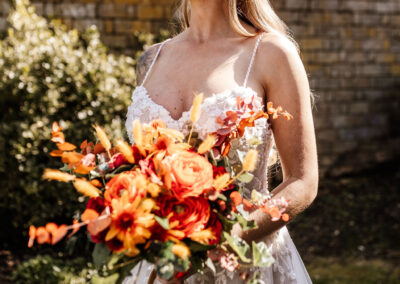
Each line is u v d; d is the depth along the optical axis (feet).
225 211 4.34
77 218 4.45
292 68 5.25
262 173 5.59
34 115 14.73
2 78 14.76
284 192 4.98
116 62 16.33
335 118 23.21
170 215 4.05
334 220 19.07
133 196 4.01
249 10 5.90
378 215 19.45
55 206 14.76
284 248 5.90
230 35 5.85
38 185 14.44
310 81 22.57
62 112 14.96
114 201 3.96
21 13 16.55
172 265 4.02
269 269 5.65
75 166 4.45
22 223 15.17
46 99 14.69
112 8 19.42
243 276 4.46
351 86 23.25
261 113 4.72
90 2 19.12
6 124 14.53
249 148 5.24
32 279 12.51
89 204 4.20
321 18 22.27
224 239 4.37
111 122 14.92
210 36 5.89
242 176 4.33
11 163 14.55
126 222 3.99
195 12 5.96
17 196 14.67
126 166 4.40
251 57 5.52
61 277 12.35
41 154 14.64
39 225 14.87
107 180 4.49
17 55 15.03
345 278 14.39
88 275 12.35
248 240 4.79
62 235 3.86
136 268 6.36
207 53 5.78
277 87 5.30
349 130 23.49
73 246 4.26
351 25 22.79
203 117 5.32
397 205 20.29
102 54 16.43
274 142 5.80
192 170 4.18
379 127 23.94
